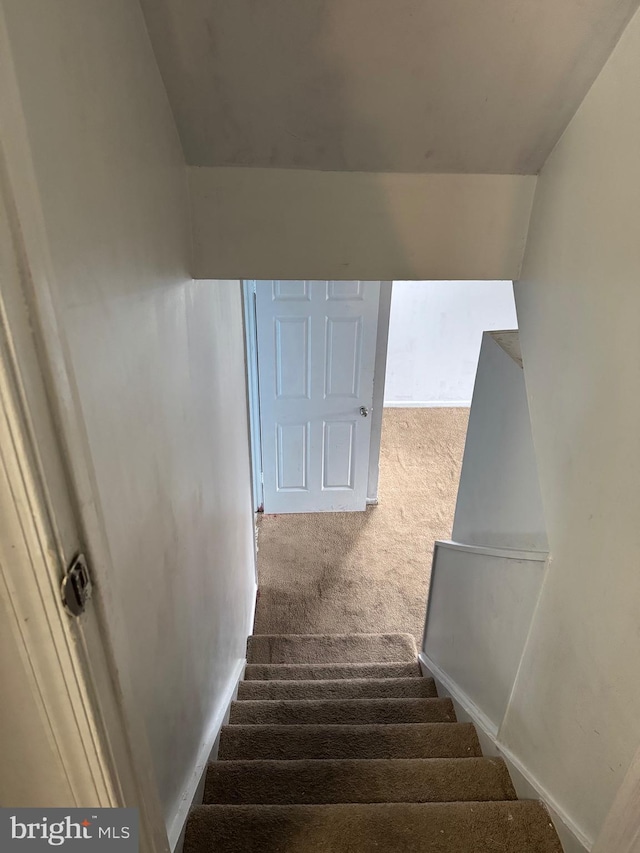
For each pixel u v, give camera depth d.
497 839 1.43
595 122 1.25
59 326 0.65
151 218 1.18
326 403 3.85
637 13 1.09
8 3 0.60
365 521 4.21
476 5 1.14
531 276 1.62
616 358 1.14
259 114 1.39
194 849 1.38
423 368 5.73
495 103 1.36
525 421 1.71
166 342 1.30
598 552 1.23
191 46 1.21
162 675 1.26
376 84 1.32
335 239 1.65
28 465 0.60
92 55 0.86
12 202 0.55
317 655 3.07
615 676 1.17
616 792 1.19
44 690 0.74
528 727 1.60
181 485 1.45
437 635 2.60
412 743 1.94
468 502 2.29
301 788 1.66
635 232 1.08
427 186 1.59
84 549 0.71
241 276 1.67
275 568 3.77
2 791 0.82
